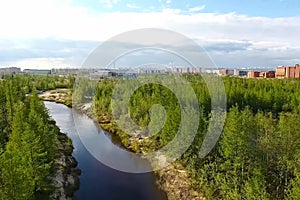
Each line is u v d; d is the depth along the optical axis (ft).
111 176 170.81
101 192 152.15
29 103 240.12
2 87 308.60
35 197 121.90
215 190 136.56
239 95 279.49
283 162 124.67
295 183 103.76
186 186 149.79
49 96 468.75
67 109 372.79
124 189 155.74
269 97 288.92
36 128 151.53
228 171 134.10
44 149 144.97
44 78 639.35
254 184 114.42
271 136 139.54
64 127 277.03
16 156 113.80
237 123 131.03
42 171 122.52
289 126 137.59
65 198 139.44
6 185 93.91
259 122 157.89
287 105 287.69
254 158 130.41
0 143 163.02
